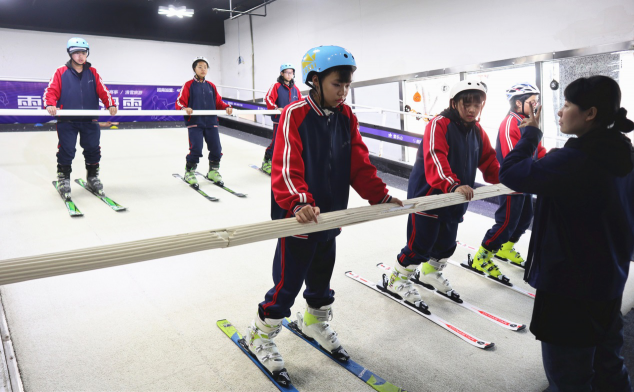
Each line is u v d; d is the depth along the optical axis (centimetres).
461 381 184
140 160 636
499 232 292
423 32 796
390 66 878
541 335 132
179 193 488
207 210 432
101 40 1279
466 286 291
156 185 517
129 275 281
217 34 1445
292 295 178
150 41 1355
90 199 443
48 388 170
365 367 193
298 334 220
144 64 1354
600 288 121
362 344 213
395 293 263
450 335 224
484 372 192
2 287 254
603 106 118
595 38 546
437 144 217
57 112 391
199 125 507
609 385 142
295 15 1137
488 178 256
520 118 288
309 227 133
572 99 123
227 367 188
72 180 512
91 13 1224
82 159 624
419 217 233
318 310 201
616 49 523
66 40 1236
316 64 154
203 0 1246
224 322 225
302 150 162
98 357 192
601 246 122
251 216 418
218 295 258
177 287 267
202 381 178
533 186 125
